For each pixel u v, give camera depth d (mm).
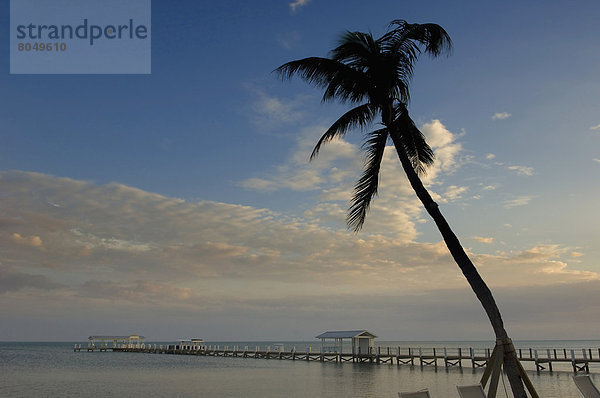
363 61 10453
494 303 9078
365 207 10711
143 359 74125
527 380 8539
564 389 24688
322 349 59594
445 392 25328
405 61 10539
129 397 24828
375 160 10688
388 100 10375
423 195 9805
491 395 8422
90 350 119938
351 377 35438
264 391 26703
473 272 9328
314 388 27906
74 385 31203
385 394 24781
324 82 10359
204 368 48875
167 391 27234
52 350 136250
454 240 9516
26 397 25219
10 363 62062
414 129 11094
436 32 9945
